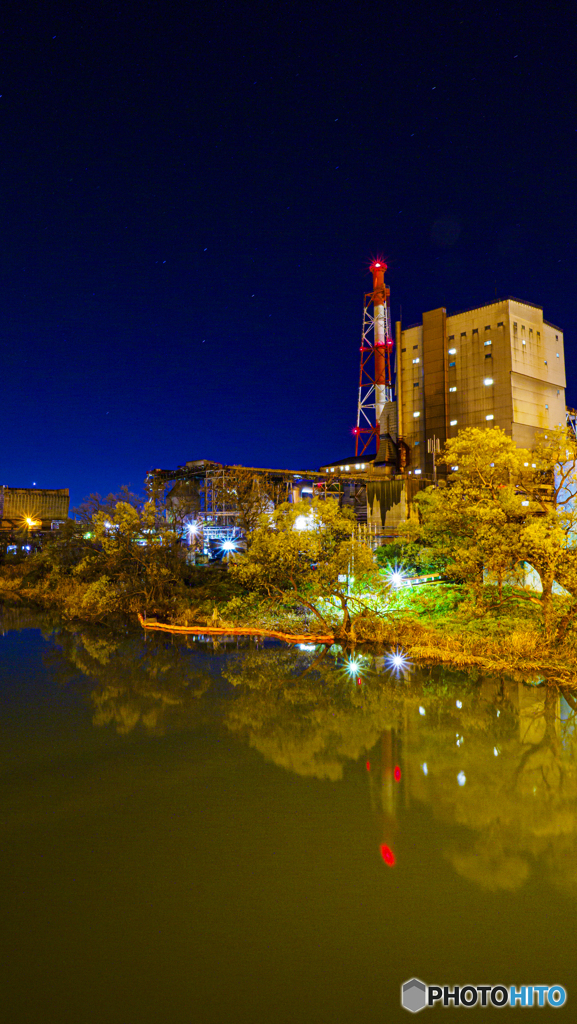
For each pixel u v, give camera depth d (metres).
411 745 19.09
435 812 14.79
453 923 10.79
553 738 19.42
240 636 36.44
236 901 11.47
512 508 28.81
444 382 89.88
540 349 89.62
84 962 9.96
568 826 14.07
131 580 46.03
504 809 14.91
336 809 15.01
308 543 34.50
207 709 23.03
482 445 31.67
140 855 13.07
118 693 25.31
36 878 12.27
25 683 26.97
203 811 14.99
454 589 40.69
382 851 13.09
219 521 57.88
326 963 9.89
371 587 35.75
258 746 19.23
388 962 9.90
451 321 90.50
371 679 26.38
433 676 26.47
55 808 15.23
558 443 31.12
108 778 16.97
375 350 96.12
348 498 78.19
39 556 63.88
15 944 10.37
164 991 9.32
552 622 27.98
